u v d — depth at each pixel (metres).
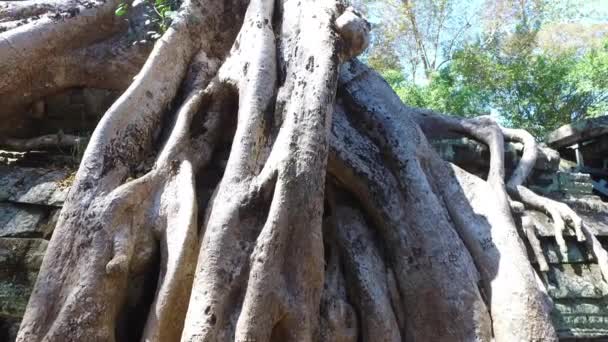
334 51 3.88
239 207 3.33
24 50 4.61
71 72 5.00
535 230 4.62
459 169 4.48
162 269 3.36
